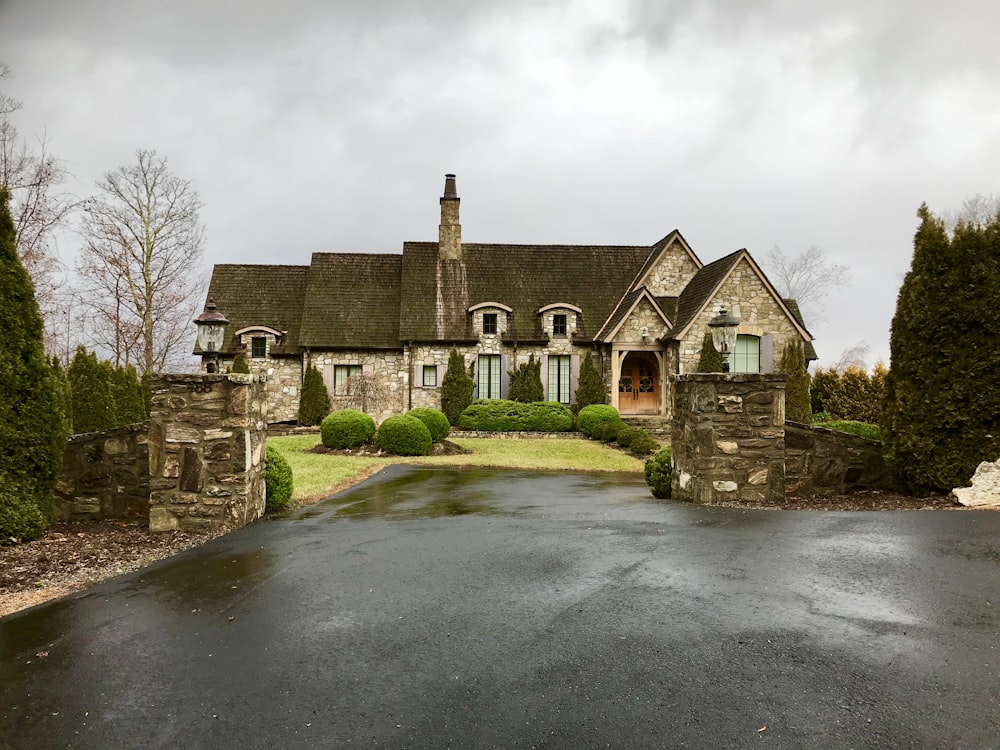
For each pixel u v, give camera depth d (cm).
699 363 2231
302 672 336
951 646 335
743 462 768
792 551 524
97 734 280
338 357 2514
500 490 1042
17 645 381
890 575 451
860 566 474
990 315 735
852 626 365
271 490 820
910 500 749
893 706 280
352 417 1786
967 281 754
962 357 750
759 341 2238
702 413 775
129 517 779
